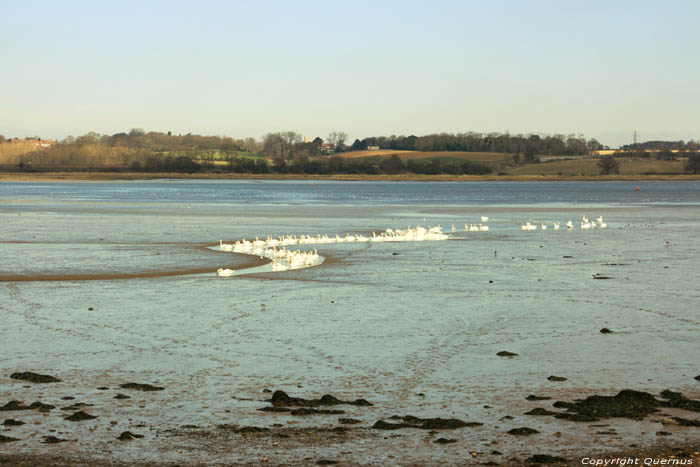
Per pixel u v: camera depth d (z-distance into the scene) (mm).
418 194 166625
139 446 13109
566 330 22609
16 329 22609
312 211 94188
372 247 48375
